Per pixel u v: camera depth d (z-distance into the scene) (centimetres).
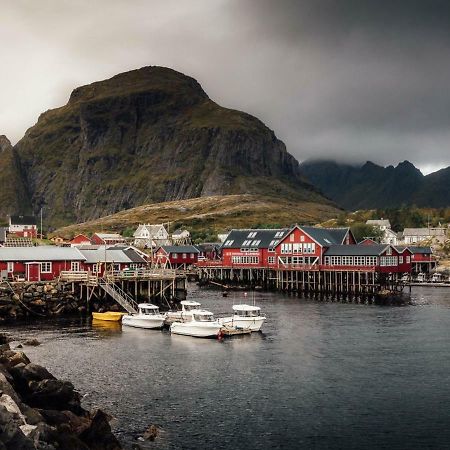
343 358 5634
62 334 6900
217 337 6688
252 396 4391
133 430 3703
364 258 12075
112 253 10781
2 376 3338
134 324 7450
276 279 13450
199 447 3459
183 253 16812
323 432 3703
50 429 2909
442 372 5084
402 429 3756
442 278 15562
